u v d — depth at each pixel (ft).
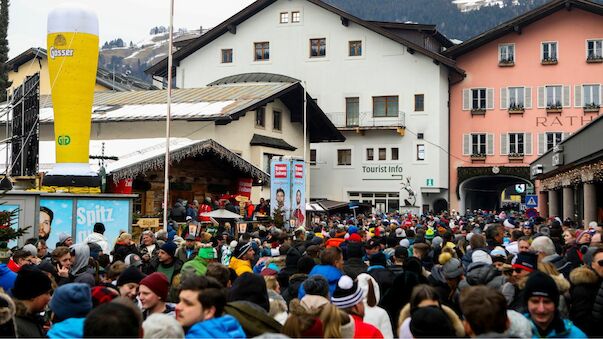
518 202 242.78
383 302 26.22
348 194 181.57
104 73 212.64
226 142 125.70
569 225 65.57
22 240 50.83
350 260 32.81
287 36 183.32
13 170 76.02
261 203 100.89
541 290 18.28
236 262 33.14
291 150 145.69
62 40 64.85
